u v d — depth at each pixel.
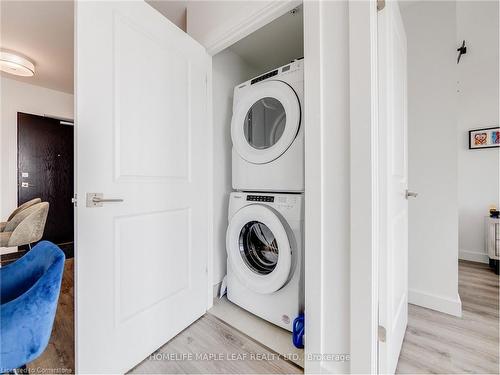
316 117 1.02
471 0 1.70
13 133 3.07
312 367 1.05
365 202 0.90
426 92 1.71
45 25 2.04
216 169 1.83
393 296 1.04
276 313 1.43
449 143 1.63
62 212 3.45
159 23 1.25
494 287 1.97
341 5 0.97
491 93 2.55
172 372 1.11
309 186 1.05
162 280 1.27
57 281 0.71
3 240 1.88
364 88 0.90
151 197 1.21
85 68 0.94
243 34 1.42
